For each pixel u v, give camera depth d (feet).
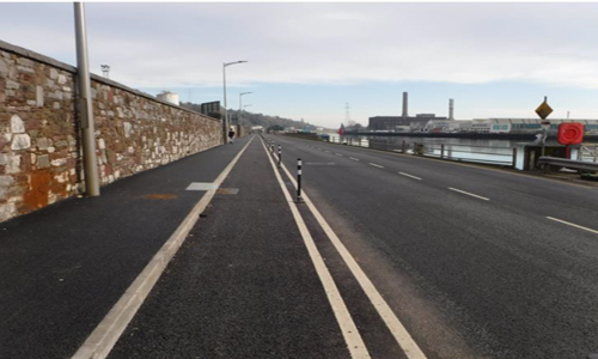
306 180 47.32
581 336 11.81
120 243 18.79
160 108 59.06
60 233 20.35
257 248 19.63
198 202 29.63
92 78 33.65
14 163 23.30
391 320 12.55
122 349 10.50
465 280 16.08
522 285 15.66
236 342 10.98
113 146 40.06
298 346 10.87
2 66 21.95
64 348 10.09
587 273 17.08
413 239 22.04
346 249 19.88
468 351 10.88
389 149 122.93
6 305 12.36
